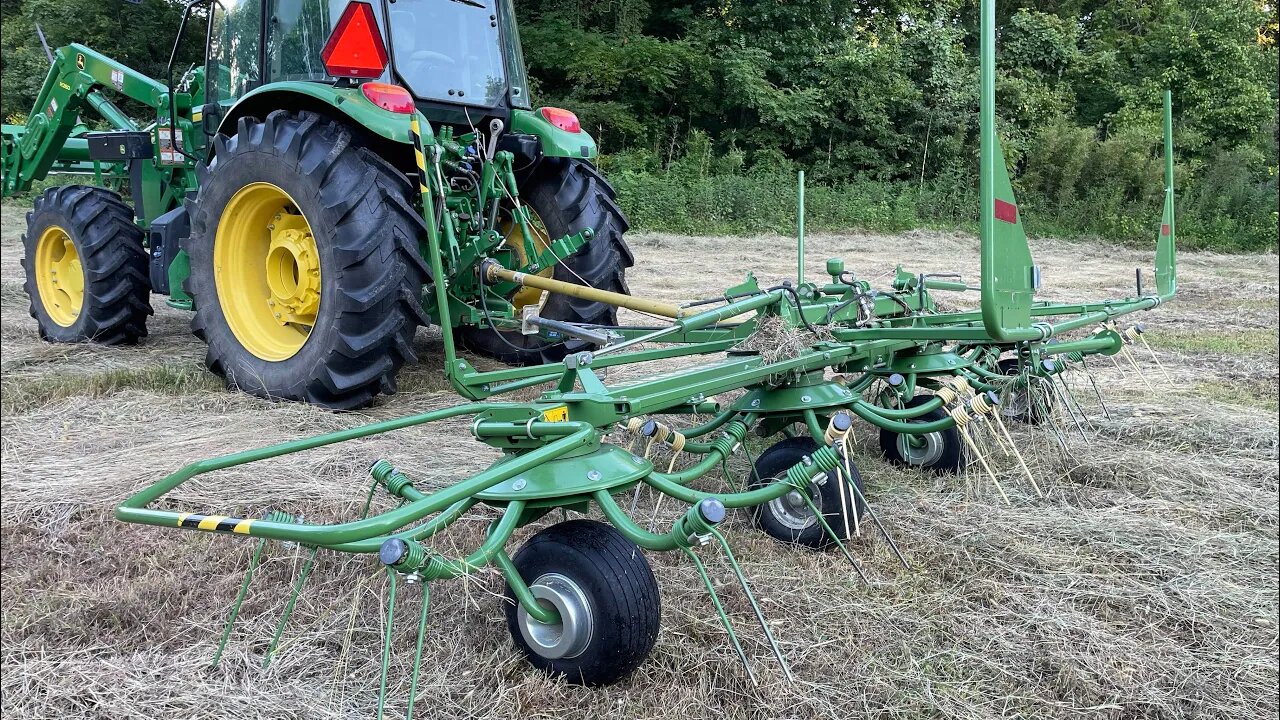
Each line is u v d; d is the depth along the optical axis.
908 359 3.93
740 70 19.09
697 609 2.57
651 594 2.16
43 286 6.53
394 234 4.29
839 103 20.69
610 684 2.21
